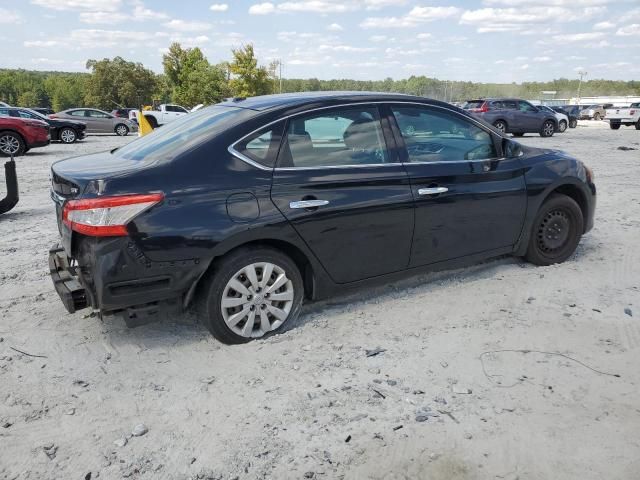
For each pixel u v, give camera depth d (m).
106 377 3.39
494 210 4.76
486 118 25.34
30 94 144.50
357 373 3.41
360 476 2.53
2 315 4.32
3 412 3.02
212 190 3.52
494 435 2.80
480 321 4.14
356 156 4.09
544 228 5.24
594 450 2.69
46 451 2.70
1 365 3.53
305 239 3.83
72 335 3.97
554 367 3.46
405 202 4.22
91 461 2.63
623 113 33.03
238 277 3.70
